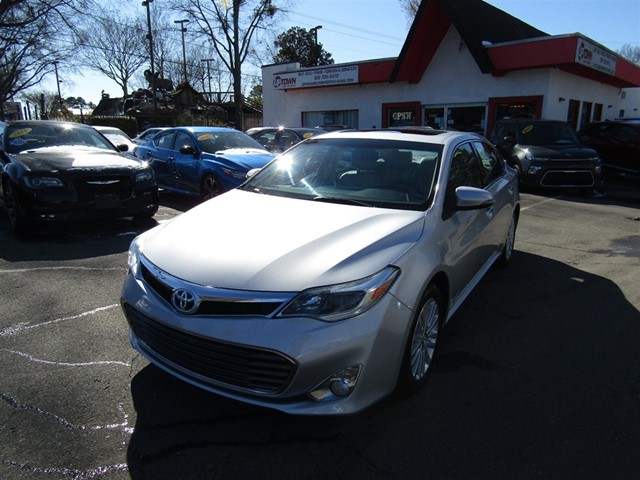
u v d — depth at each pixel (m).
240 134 9.51
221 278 2.47
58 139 7.59
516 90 14.98
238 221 3.08
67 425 2.60
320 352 2.31
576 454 2.48
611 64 15.87
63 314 4.01
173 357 2.63
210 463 2.36
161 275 2.65
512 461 2.42
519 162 11.16
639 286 5.04
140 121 33.62
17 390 2.91
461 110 16.52
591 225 8.05
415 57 16.53
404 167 3.66
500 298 4.67
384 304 2.49
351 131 4.48
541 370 3.32
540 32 21.72
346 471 2.33
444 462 2.40
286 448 2.48
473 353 3.54
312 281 2.40
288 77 20.75
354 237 2.76
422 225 3.03
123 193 6.52
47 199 5.93
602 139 13.95
